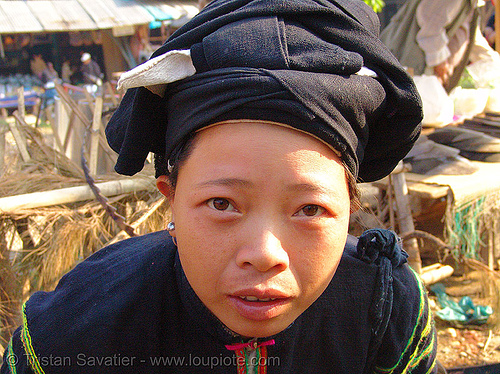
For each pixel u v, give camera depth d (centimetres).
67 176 227
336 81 60
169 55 60
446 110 296
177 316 80
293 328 81
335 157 62
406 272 94
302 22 65
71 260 190
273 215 58
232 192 58
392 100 69
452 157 275
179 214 63
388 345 89
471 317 271
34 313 81
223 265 60
